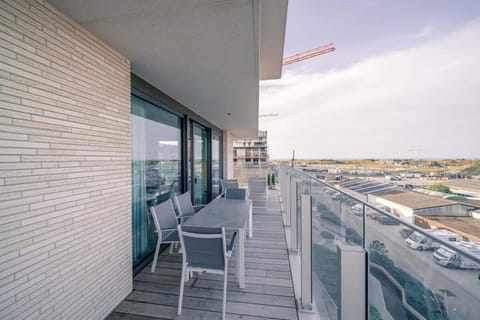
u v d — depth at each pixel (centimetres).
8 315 113
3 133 113
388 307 89
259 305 195
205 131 629
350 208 130
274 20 237
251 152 3925
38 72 131
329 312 163
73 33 154
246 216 263
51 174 138
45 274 132
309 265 187
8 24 116
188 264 192
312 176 237
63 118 146
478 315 59
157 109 329
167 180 363
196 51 201
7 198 114
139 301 200
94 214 171
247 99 373
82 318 157
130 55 208
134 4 138
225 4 139
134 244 263
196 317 180
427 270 72
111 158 192
